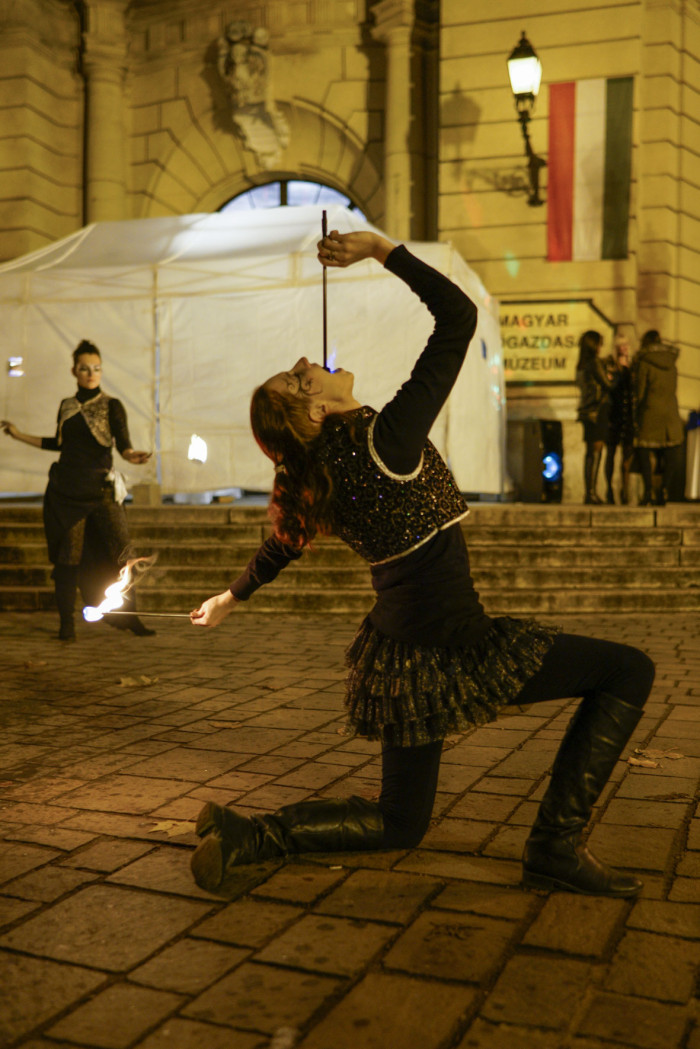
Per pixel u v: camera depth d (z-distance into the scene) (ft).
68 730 13.75
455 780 11.32
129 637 22.07
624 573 26.43
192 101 49.65
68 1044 6.01
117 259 36.58
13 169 48.32
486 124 43.24
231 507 28.89
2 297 36.40
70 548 20.93
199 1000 6.51
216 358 35.40
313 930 7.52
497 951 7.16
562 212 42.57
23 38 47.57
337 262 7.68
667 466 40.83
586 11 42.01
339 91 47.60
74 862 8.91
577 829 8.13
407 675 7.64
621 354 35.73
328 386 7.75
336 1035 6.08
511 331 43.24
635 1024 6.20
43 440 21.13
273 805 10.44
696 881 8.45
